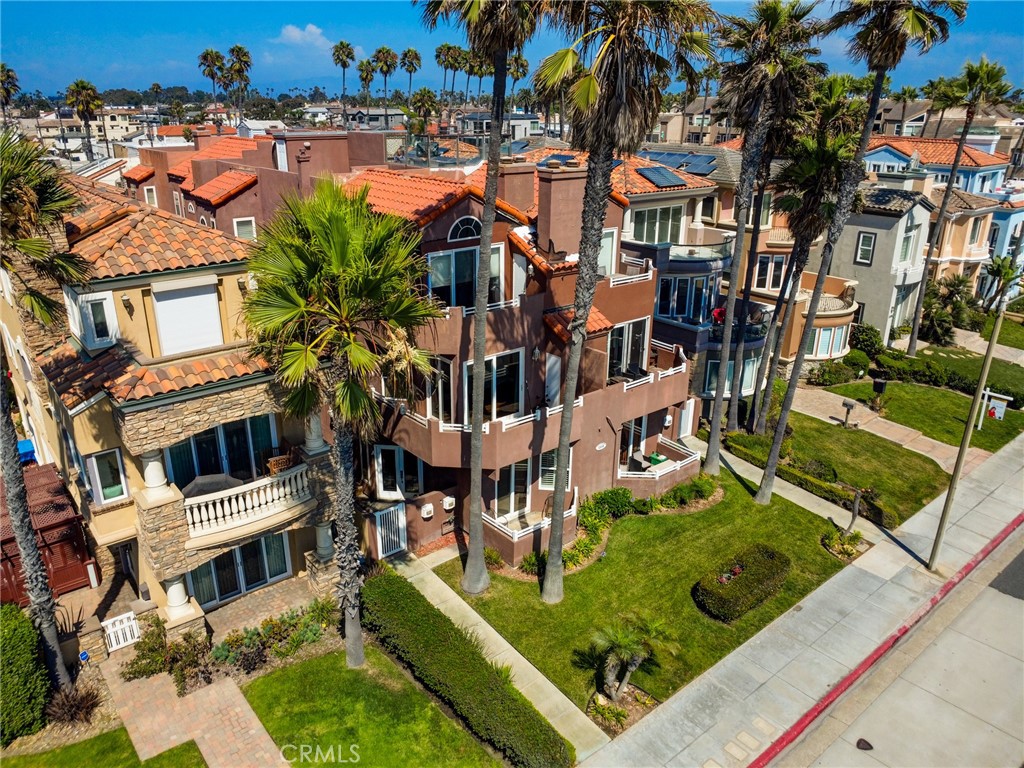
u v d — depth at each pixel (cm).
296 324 1491
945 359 4169
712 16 1666
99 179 4544
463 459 2056
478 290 1783
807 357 3844
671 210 3256
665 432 2933
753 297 3703
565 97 1717
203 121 12206
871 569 2328
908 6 2042
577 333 1844
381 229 1514
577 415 2255
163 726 1612
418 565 2205
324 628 1928
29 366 2028
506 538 2195
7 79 8094
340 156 3102
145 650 1764
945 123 9156
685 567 2264
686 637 1981
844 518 2597
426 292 2094
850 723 1755
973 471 2994
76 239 1772
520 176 2453
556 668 1842
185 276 1719
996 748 1697
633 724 1700
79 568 1964
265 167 3416
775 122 2639
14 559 1872
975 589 2286
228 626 1909
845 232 4169
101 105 8244
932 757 1667
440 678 1675
